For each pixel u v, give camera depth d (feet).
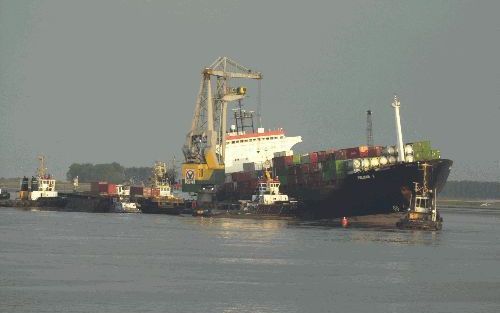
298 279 447.01
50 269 465.88
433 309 371.76
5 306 359.05
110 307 360.48
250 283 429.79
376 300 389.80
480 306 379.76
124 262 503.20
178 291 401.70
